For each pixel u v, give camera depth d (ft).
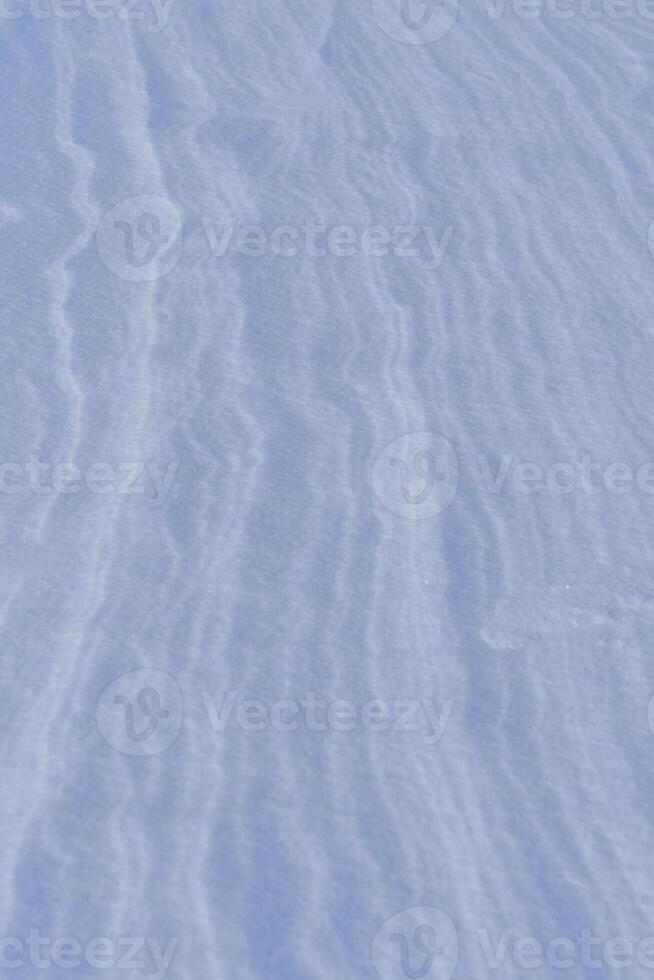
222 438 14.40
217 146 18.85
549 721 11.73
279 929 10.10
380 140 19.21
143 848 10.59
